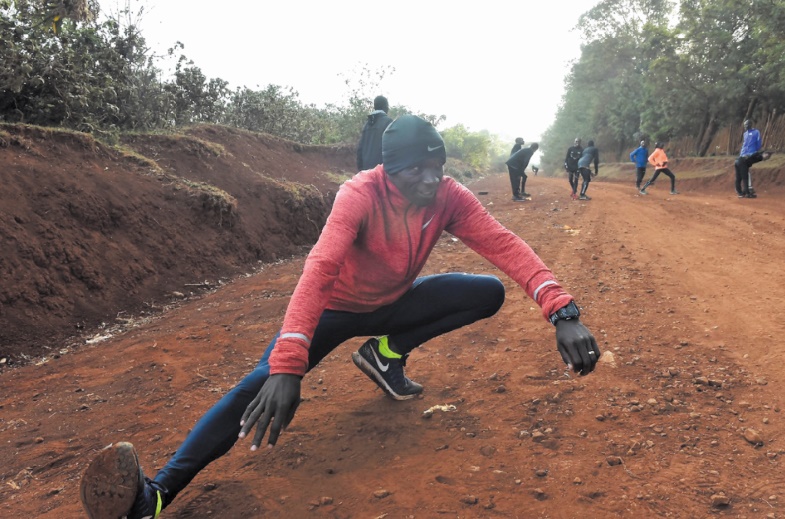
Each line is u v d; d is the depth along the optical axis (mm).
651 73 24406
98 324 5070
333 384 3156
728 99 20875
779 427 2330
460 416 2615
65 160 6539
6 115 7121
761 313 3883
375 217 2035
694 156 23438
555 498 1924
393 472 2166
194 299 5926
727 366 3023
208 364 3701
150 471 2295
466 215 2156
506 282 5352
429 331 2609
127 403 3148
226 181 8586
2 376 3967
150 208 6707
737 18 20484
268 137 12250
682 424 2406
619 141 36156
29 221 5383
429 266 6277
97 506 1494
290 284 6195
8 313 4637
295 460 2305
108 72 8781
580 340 1763
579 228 8531
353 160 14648
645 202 12078
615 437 2328
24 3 7074
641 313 4098
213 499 2047
